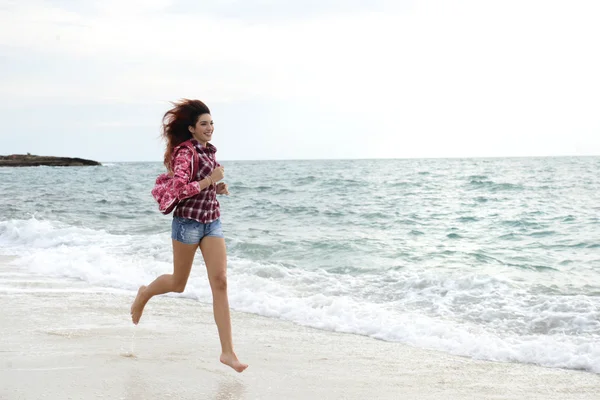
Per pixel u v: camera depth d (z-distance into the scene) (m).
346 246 10.20
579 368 4.14
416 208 17.48
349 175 40.22
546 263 8.61
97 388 3.23
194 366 3.77
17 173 54.38
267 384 3.52
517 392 3.58
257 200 20.92
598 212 15.41
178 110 3.66
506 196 21.28
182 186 3.49
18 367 3.57
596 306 5.63
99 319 5.09
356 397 3.37
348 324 5.28
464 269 8.12
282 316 5.69
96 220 14.56
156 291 3.93
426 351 4.53
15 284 6.82
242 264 8.24
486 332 5.05
